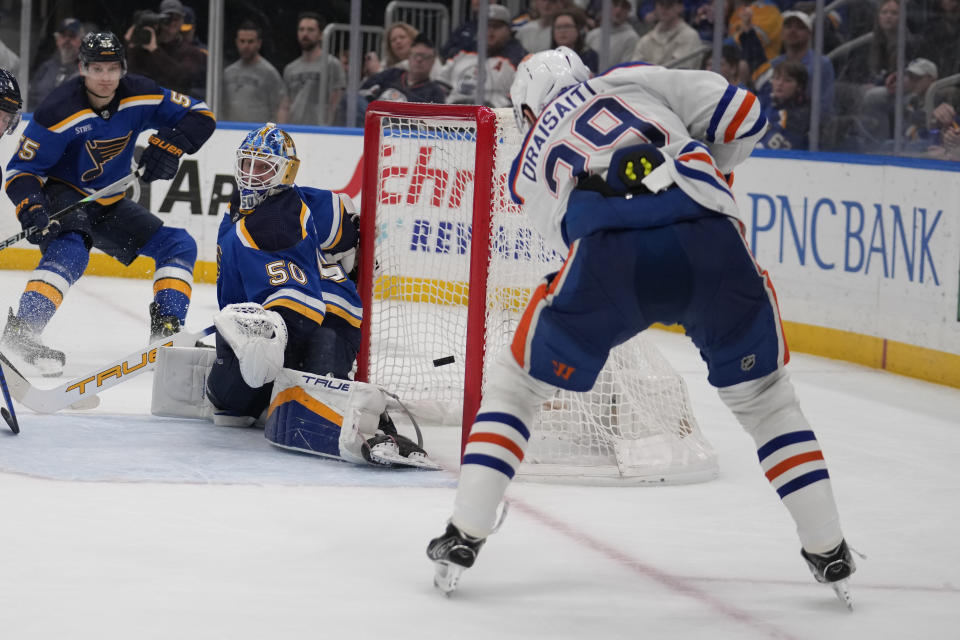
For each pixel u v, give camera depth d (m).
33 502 5.48
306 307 6.82
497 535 5.38
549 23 16.09
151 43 16.56
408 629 4.10
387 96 16.30
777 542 5.45
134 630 3.95
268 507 5.60
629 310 4.38
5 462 6.18
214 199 15.18
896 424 8.70
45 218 9.05
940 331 10.54
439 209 7.97
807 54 14.48
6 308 11.96
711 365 4.54
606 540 5.38
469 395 6.70
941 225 10.51
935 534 5.70
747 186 12.64
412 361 8.10
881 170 11.20
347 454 6.42
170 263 9.72
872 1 13.54
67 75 16.66
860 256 11.48
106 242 9.75
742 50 15.20
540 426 7.08
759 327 4.42
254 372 6.52
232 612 4.18
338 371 7.23
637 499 6.16
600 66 15.43
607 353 4.50
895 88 13.30
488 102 16.02
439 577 4.48
